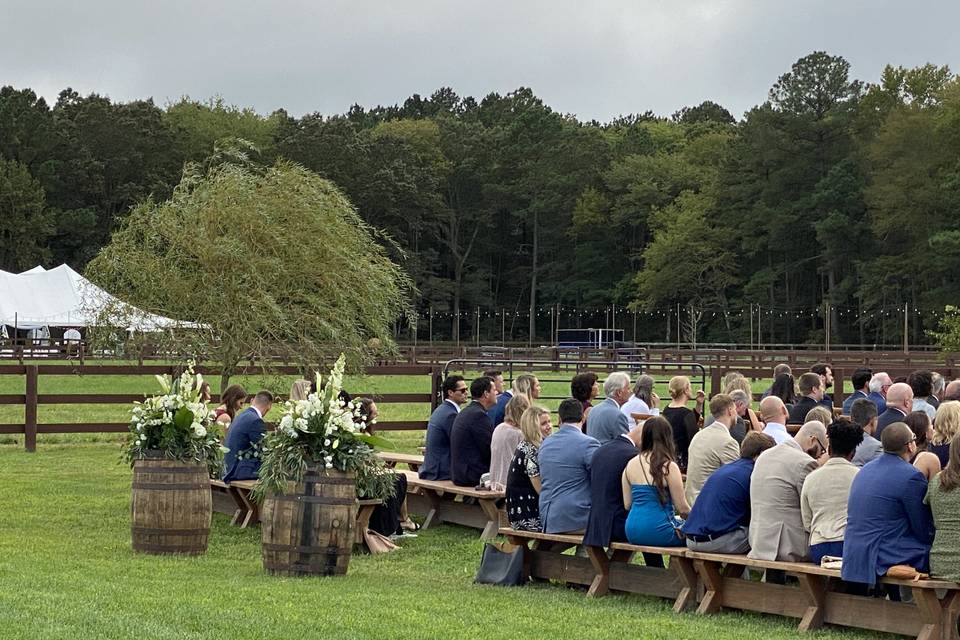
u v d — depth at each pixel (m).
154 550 11.93
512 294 111.31
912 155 80.00
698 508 9.91
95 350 22.12
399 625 8.52
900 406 13.35
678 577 10.12
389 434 26.41
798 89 88.19
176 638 7.61
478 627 8.62
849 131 86.38
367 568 11.90
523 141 108.19
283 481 10.70
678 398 13.90
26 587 9.52
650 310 96.06
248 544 13.21
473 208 107.38
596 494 10.48
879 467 8.94
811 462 9.66
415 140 106.44
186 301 21.89
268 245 22.33
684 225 93.81
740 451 10.59
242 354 21.84
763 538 9.52
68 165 89.25
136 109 92.88
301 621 8.43
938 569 8.53
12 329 64.44
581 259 105.50
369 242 24.25
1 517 14.72
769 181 89.12
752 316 88.00
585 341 88.94
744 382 14.89
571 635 8.48
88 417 28.45
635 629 8.84
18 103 91.25
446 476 14.66
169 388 12.11
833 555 9.27
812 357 52.44
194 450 11.97
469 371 43.22
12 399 22.41
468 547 13.28
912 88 87.00
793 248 90.31
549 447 11.12
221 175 22.62
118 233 22.38
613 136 121.12
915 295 83.19
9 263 84.44
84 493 17.05
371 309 23.39
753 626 9.24
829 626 9.20
